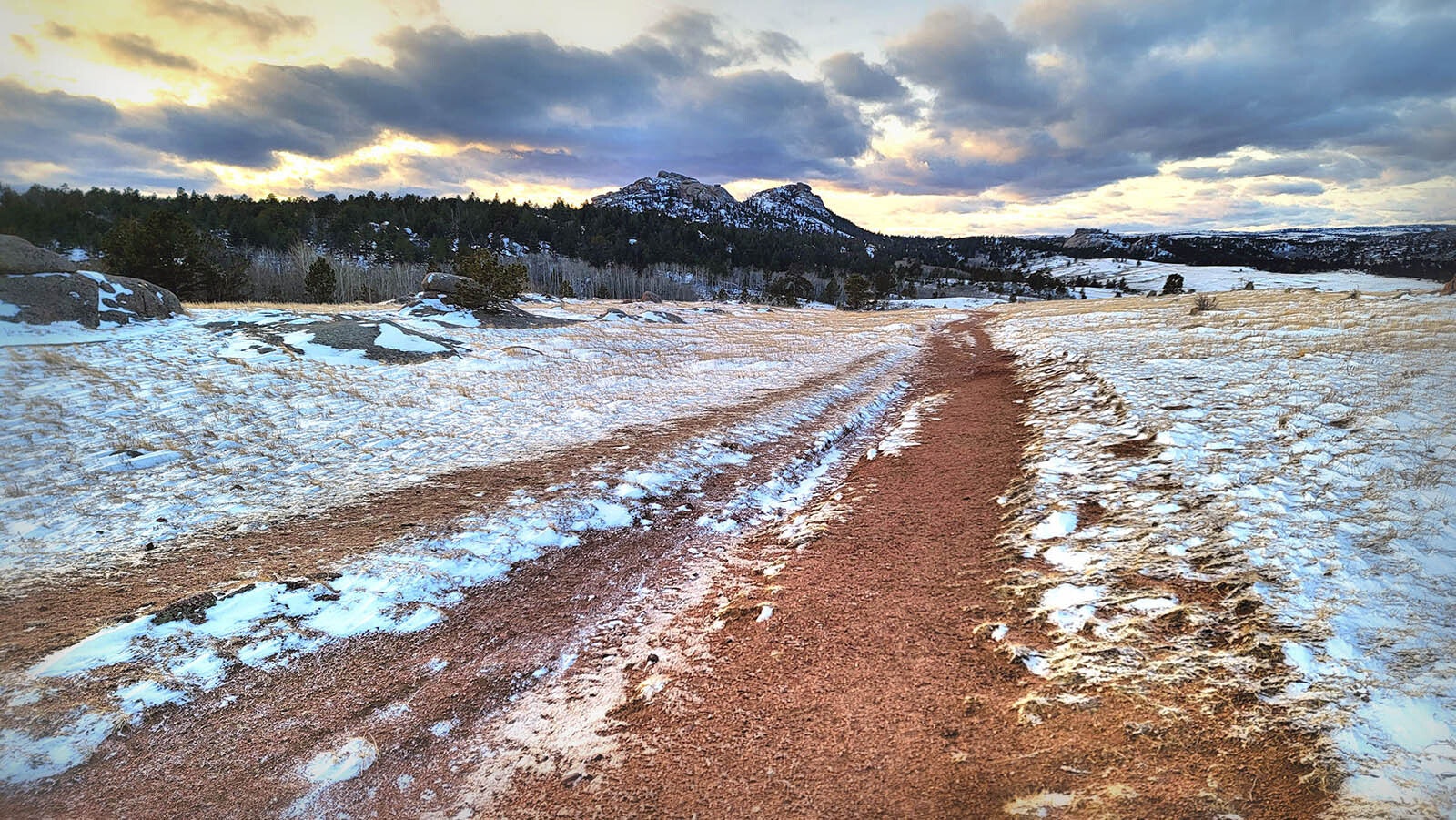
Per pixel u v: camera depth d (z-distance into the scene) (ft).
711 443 37.06
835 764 11.11
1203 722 10.59
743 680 14.25
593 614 18.30
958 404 47.80
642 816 10.44
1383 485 18.54
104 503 24.12
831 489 30.78
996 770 10.36
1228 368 40.81
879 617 16.40
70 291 52.85
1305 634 12.26
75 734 12.29
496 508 25.35
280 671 14.92
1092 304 178.91
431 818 10.74
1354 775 8.87
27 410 33.58
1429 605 12.57
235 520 23.40
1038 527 20.63
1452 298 70.95
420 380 53.16
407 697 14.23
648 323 129.29
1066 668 12.84
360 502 25.75
